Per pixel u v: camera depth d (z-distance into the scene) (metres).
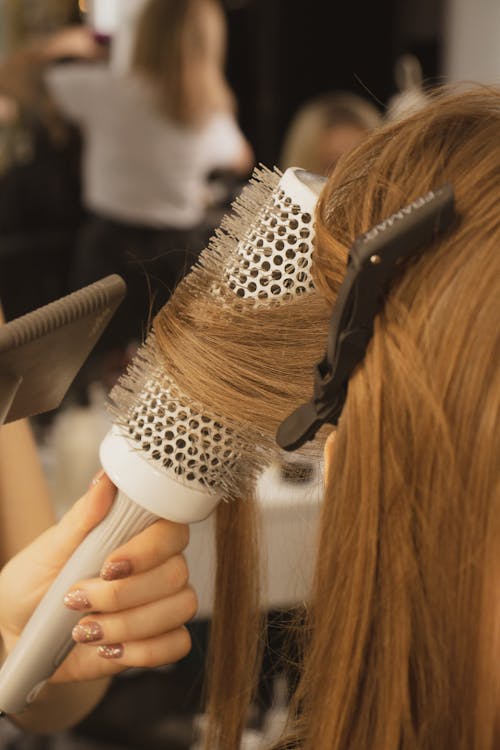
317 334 0.63
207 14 2.89
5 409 0.62
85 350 0.65
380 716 0.58
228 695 0.81
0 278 2.82
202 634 2.01
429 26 3.59
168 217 2.93
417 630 0.56
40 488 1.02
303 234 0.63
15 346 0.58
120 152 2.84
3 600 0.79
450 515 0.53
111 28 2.93
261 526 0.80
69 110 2.86
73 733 2.29
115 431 0.67
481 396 0.52
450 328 0.52
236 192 3.12
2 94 2.82
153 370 0.66
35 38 2.98
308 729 0.64
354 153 0.63
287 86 3.61
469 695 0.56
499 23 3.58
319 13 3.57
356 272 0.52
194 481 0.65
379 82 3.65
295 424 0.58
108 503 0.70
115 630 0.72
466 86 0.69
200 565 1.73
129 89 2.85
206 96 2.95
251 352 0.63
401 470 0.54
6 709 0.72
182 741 2.19
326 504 0.59
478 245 0.52
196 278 0.66
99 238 2.88
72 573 0.71
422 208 0.52
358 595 0.57
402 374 0.53
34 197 2.82
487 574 0.53
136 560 0.69
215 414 0.64
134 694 2.30
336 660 0.59
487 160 0.56
